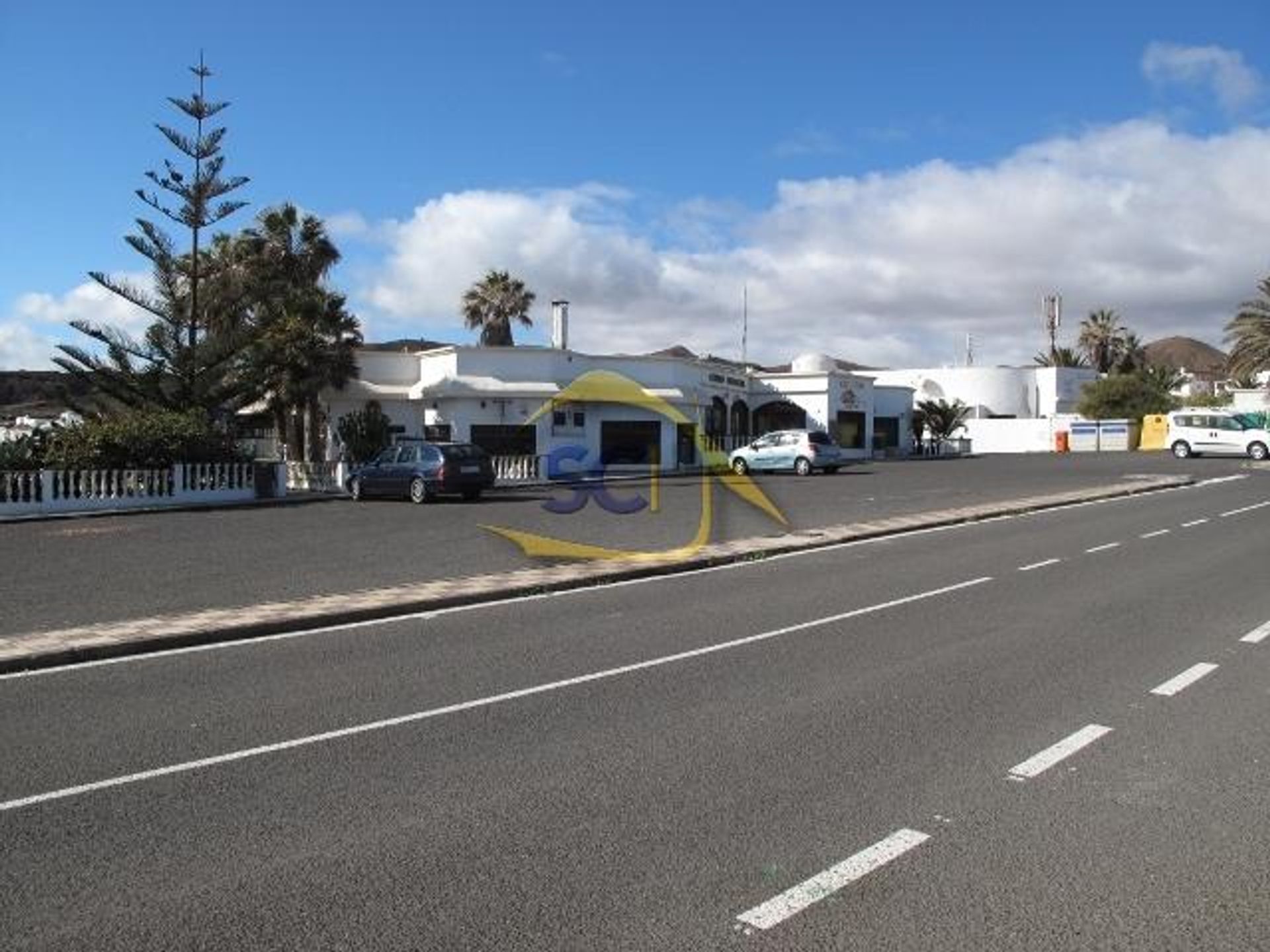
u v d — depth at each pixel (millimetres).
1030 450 69750
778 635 9766
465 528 20469
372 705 7324
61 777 5781
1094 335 91688
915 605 11359
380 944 3875
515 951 3820
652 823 5055
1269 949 3814
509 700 7441
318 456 38750
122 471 26359
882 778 5676
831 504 25438
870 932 3943
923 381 80000
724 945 3852
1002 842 4770
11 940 3914
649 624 10430
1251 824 4980
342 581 13203
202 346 31766
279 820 5133
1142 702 7176
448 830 4992
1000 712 6980
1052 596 11797
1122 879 4379
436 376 41219
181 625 9961
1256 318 62250
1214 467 41438
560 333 47688
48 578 13633
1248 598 11422
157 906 4191
